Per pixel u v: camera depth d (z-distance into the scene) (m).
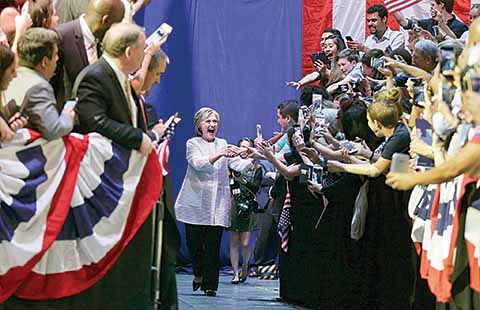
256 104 25.66
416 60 14.70
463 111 9.95
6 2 12.76
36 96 10.95
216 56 25.62
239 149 19.70
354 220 14.55
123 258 11.82
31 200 10.94
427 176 9.87
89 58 12.45
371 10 21.41
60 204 11.11
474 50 9.75
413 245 13.15
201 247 20.72
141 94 12.69
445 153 11.11
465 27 19.98
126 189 11.64
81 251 11.35
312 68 25.44
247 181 22.08
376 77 18.05
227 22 25.62
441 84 10.88
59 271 11.22
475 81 9.66
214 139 21.44
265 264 24.28
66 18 14.38
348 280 15.52
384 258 14.12
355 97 16.02
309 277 17.72
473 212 10.03
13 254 10.79
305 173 17.53
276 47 25.62
